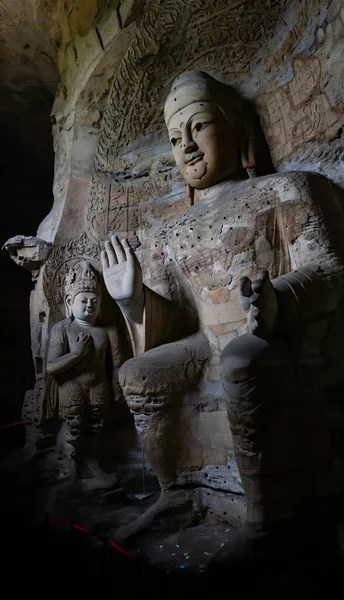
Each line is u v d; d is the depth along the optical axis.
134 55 4.66
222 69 4.42
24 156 7.93
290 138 3.98
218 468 3.28
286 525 2.40
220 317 3.59
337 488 2.52
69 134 5.28
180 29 4.48
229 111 4.04
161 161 4.79
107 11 4.84
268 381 2.39
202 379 3.47
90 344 4.09
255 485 2.45
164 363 3.35
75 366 4.06
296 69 3.91
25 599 2.27
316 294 2.66
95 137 5.13
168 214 4.72
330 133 3.61
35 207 8.55
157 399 3.28
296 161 3.91
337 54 3.55
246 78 4.33
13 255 4.80
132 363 3.37
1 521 3.31
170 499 3.24
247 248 3.51
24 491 3.92
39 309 4.69
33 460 4.22
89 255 4.83
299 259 3.17
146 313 3.61
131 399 3.30
